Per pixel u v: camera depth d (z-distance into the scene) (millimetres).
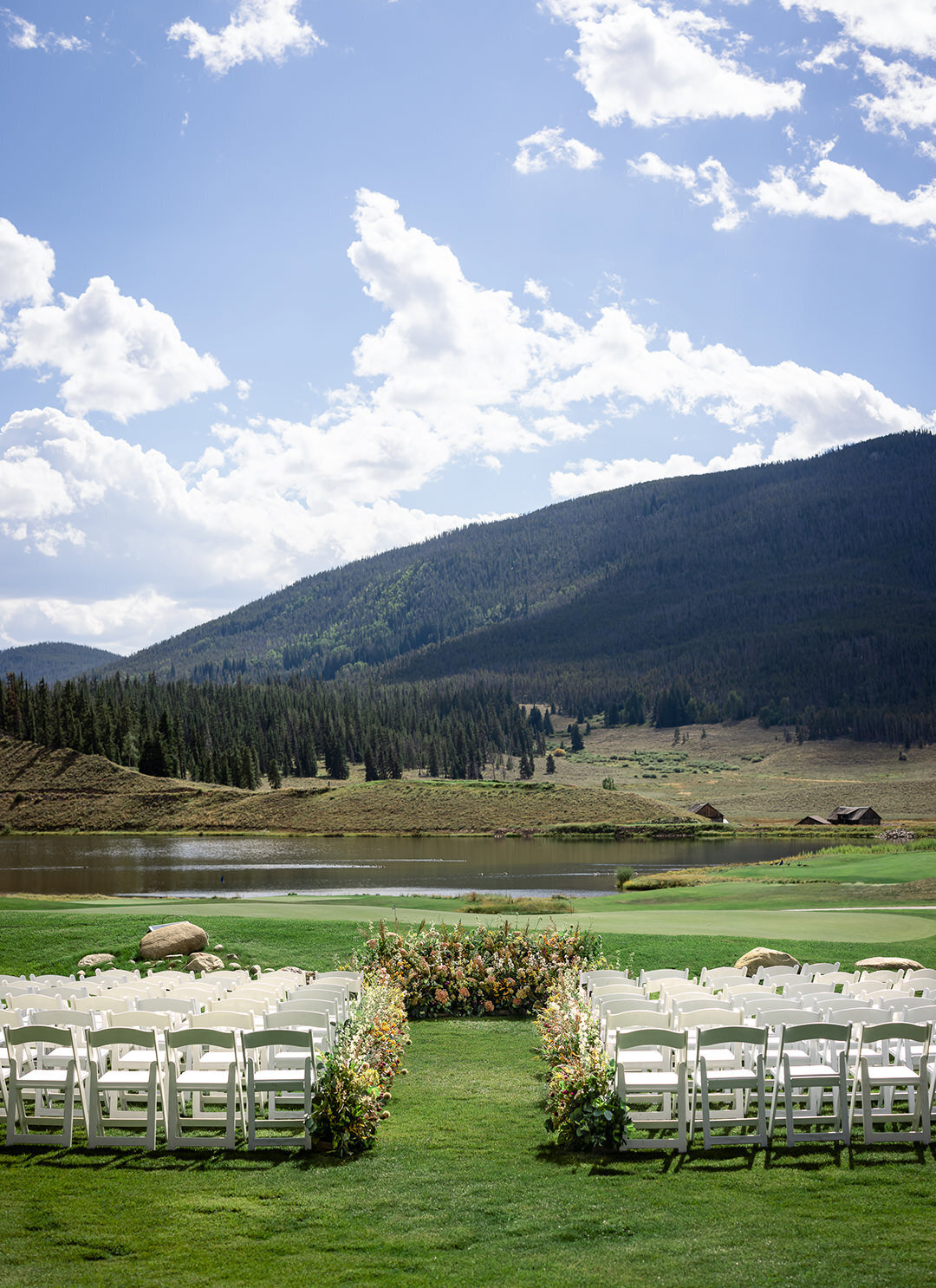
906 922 29234
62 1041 9914
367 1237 7652
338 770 181000
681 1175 8922
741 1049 11422
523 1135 10359
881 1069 10320
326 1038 11344
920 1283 6613
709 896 43844
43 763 133250
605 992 12578
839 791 168875
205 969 21859
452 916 31438
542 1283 6773
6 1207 8297
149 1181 8945
